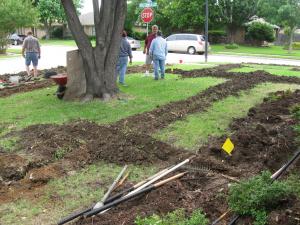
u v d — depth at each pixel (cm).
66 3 1189
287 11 4047
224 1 4919
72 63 1268
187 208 552
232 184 601
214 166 705
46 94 1376
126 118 1035
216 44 5219
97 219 551
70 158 761
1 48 3475
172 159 759
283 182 595
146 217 530
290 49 4128
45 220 565
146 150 791
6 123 1027
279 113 1065
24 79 1738
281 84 1538
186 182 649
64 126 941
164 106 1148
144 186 636
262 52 4084
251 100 1249
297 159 719
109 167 734
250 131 871
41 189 653
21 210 592
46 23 6944
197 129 948
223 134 905
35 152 796
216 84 1502
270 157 743
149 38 1703
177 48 3828
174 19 5025
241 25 5209
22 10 3488
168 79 1642
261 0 4894
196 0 4859
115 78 1282
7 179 693
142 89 1403
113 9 1233
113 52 1255
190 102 1191
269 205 522
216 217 536
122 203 593
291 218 498
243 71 1927
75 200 618
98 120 1034
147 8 1956
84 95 1263
